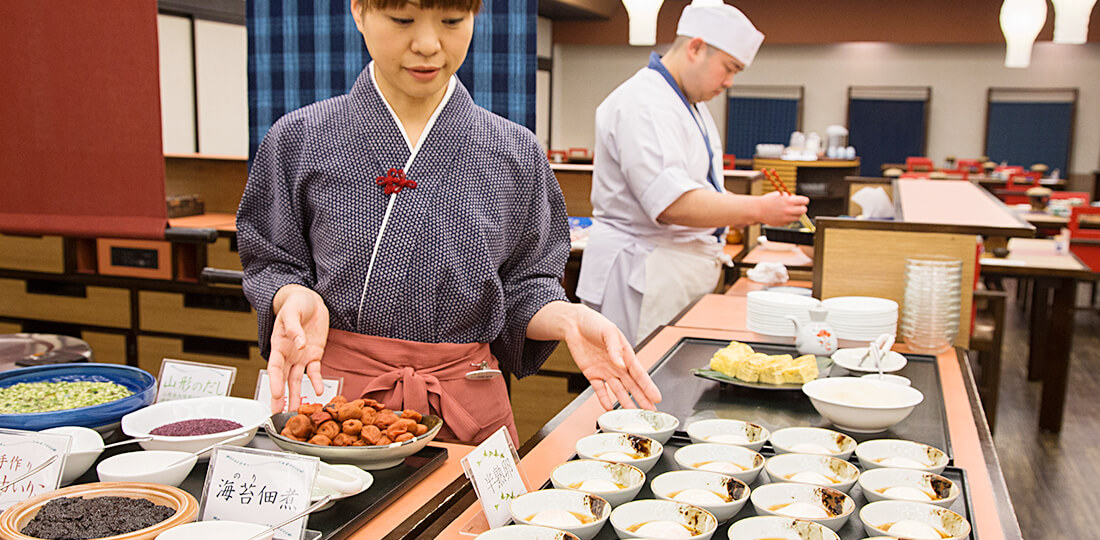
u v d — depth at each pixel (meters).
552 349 1.59
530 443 1.32
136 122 1.81
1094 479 3.52
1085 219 5.91
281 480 0.97
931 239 2.20
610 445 1.24
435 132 1.47
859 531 1.02
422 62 1.32
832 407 1.40
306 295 1.38
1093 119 11.43
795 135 10.23
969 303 2.19
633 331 2.78
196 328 3.86
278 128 1.52
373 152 1.46
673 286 2.77
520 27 2.20
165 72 6.70
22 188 1.89
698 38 2.65
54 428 1.22
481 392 1.53
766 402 1.57
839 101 12.11
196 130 7.09
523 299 1.56
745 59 2.68
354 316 1.47
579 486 1.11
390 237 1.45
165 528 0.92
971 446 1.35
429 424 1.25
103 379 1.49
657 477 1.09
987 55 11.64
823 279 2.28
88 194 1.86
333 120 1.49
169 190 4.37
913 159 10.34
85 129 1.84
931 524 1.01
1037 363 4.97
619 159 2.71
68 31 1.81
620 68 12.66
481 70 2.24
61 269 4.00
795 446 1.27
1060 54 11.42
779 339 2.08
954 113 11.84
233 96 7.56
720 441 1.31
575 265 3.69
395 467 1.18
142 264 3.88
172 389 1.40
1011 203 7.70
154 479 1.08
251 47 2.43
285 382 1.33
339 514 1.02
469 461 1.02
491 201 1.51
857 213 5.43
